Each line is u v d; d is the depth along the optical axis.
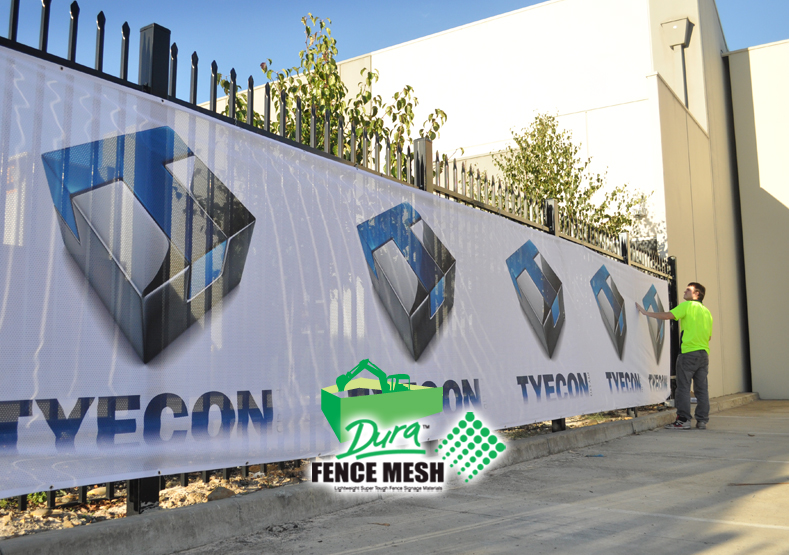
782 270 15.85
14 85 2.50
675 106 12.53
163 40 3.15
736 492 4.26
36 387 2.47
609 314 7.92
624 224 11.20
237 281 3.32
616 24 13.93
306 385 3.66
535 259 6.36
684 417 8.49
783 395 15.53
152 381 2.88
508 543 3.05
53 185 2.59
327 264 3.90
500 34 15.32
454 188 5.48
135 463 2.78
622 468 5.22
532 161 11.21
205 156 3.24
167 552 2.82
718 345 13.88
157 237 2.96
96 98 2.78
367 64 17.36
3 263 2.41
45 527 2.99
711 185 14.45
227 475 3.79
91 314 2.67
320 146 5.50
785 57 16.23
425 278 4.78
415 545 3.01
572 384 6.72
